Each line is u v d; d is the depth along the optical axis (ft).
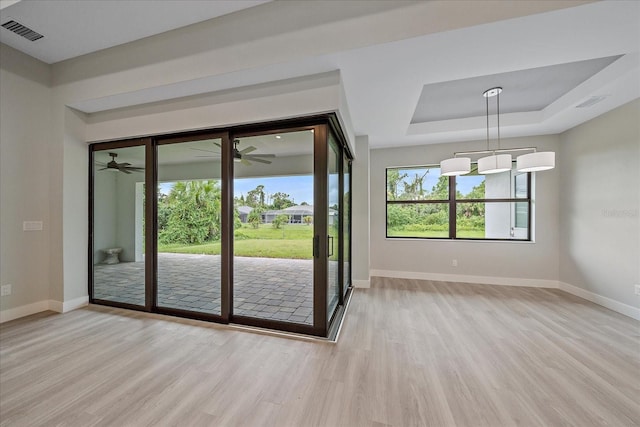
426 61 7.15
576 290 12.79
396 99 9.56
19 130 9.81
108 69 9.28
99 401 5.42
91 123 10.89
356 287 14.21
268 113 8.35
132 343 7.89
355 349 7.61
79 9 7.32
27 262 10.05
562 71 9.02
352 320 9.76
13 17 7.64
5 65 9.42
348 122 10.10
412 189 16.83
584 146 12.28
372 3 6.48
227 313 9.33
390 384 6.02
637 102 9.88
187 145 10.68
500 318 9.91
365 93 9.07
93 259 11.38
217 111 8.95
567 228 13.35
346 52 6.73
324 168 8.41
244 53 7.53
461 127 13.51
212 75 7.88
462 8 5.89
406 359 7.07
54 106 10.46
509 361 6.97
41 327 8.97
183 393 5.68
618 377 6.27
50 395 5.59
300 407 5.30
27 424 4.83
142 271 12.23
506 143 14.74
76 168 10.80
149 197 10.41
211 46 7.87
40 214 10.42
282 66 7.37
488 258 15.05
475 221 15.78
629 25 5.76
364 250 14.29
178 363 6.83
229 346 7.75
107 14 7.52
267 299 11.59
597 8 5.29
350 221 14.43
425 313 10.44
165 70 8.43
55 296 10.53
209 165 11.48
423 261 16.10
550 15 5.49
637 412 5.16
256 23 7.41
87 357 7.09
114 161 11.85
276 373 6.43
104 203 11.86
